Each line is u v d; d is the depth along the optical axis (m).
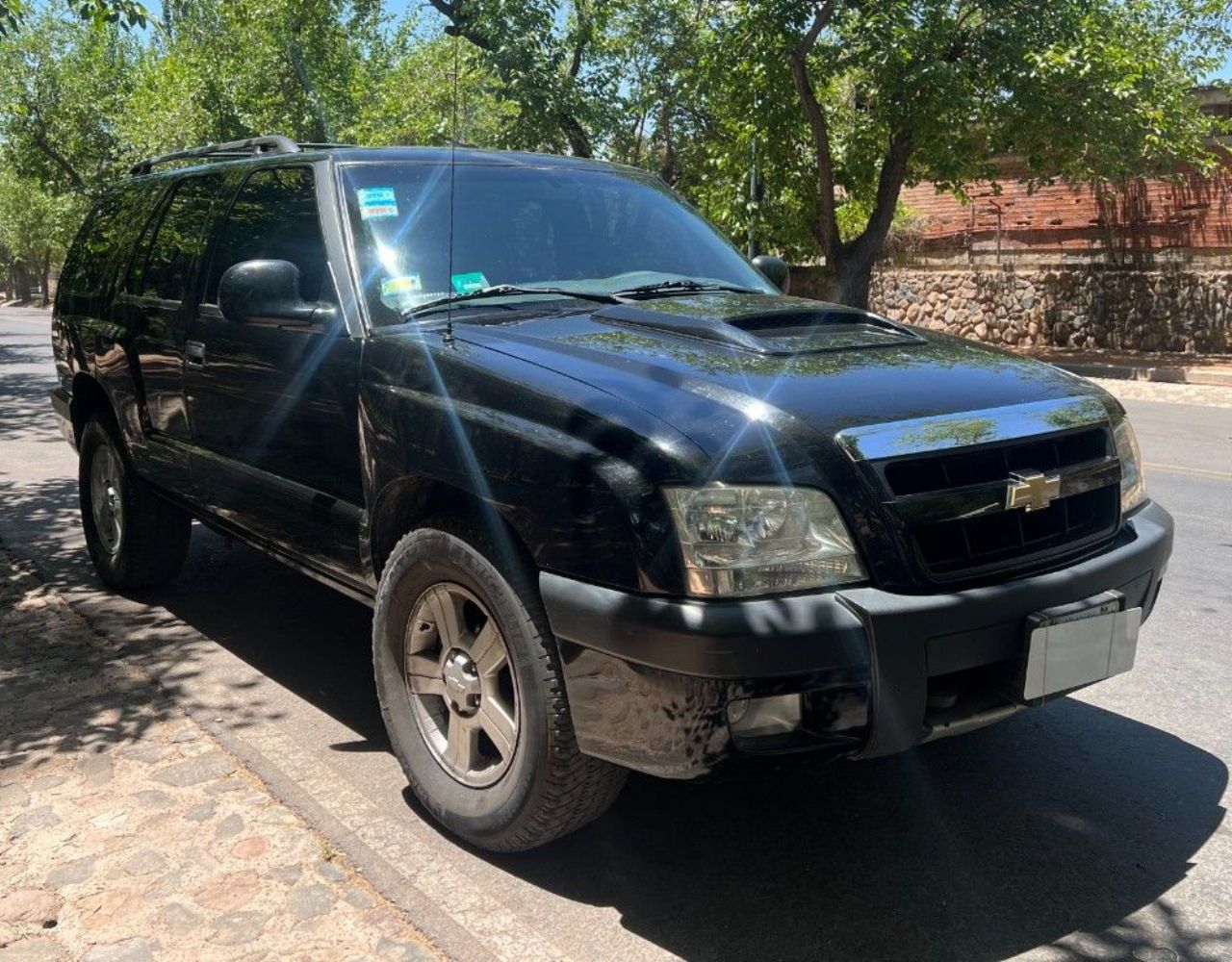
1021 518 2.83
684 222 4.48
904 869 3.06
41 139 40.72
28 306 58.31
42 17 39.47
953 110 15.21
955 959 2.66
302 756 3.64
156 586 5.43
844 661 2.53
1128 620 2.97
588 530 2.64
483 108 18.05
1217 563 6.04
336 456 3.56
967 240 21.00
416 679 3.28
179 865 2.97
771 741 2.60
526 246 3.90
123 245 5.27
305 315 3.59
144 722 3.89
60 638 4.74
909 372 3.04
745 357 3.04
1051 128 15.80
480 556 2.91
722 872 3.04
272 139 4.50
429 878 2.95
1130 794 3.47
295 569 3.98
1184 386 15.17
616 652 2.60
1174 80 16.78
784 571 2.55
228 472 4.16
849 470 2.62
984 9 15.57
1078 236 19.52
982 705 2.76
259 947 2.63
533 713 2.80
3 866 2.96
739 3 15.55
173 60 29.11
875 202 19.66
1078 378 3.33
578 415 2.75
